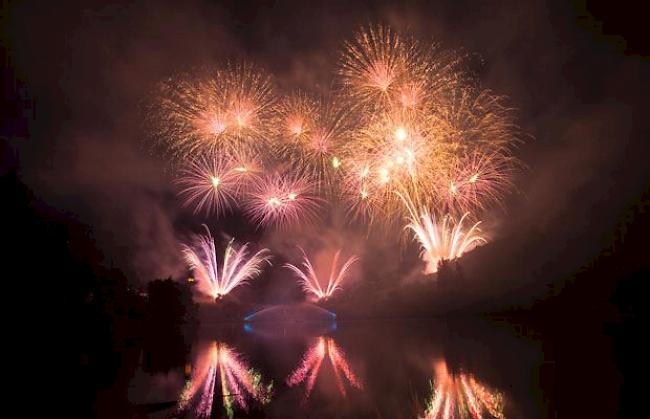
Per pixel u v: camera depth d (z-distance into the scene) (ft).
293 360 77.05
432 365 62.03
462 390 44.62
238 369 68.95
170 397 48.06
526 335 88.58
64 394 48.70
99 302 74.02
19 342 54.03
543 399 38.14
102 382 57.77
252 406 43.45
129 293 130.21
